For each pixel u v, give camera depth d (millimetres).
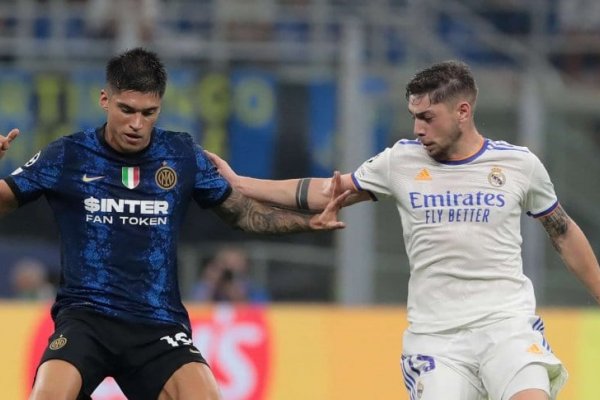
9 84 41469
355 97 42750
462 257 20266
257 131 42312
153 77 19250
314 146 42438
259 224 20906
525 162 20609
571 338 34156
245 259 41406
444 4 50781
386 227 42594
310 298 41594
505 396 19750
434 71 20172
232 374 33031
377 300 42250
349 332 33656
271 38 45969
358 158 42438
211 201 20562
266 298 41312
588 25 51312
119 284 19625
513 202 20422
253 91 42375
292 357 33375
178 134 20422
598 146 46625
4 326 33062
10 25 44812
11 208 19734
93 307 19547
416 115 20203
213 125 42094
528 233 42469
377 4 48281
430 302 20469
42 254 41656
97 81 41844
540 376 19656
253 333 33312
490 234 20312
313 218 21000
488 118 45000
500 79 46188
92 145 19891
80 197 19688
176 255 20094
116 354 19500
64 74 41688
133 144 19469
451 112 20094
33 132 41469
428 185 20562
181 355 19609
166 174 19969
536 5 51531
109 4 44156
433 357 20297
